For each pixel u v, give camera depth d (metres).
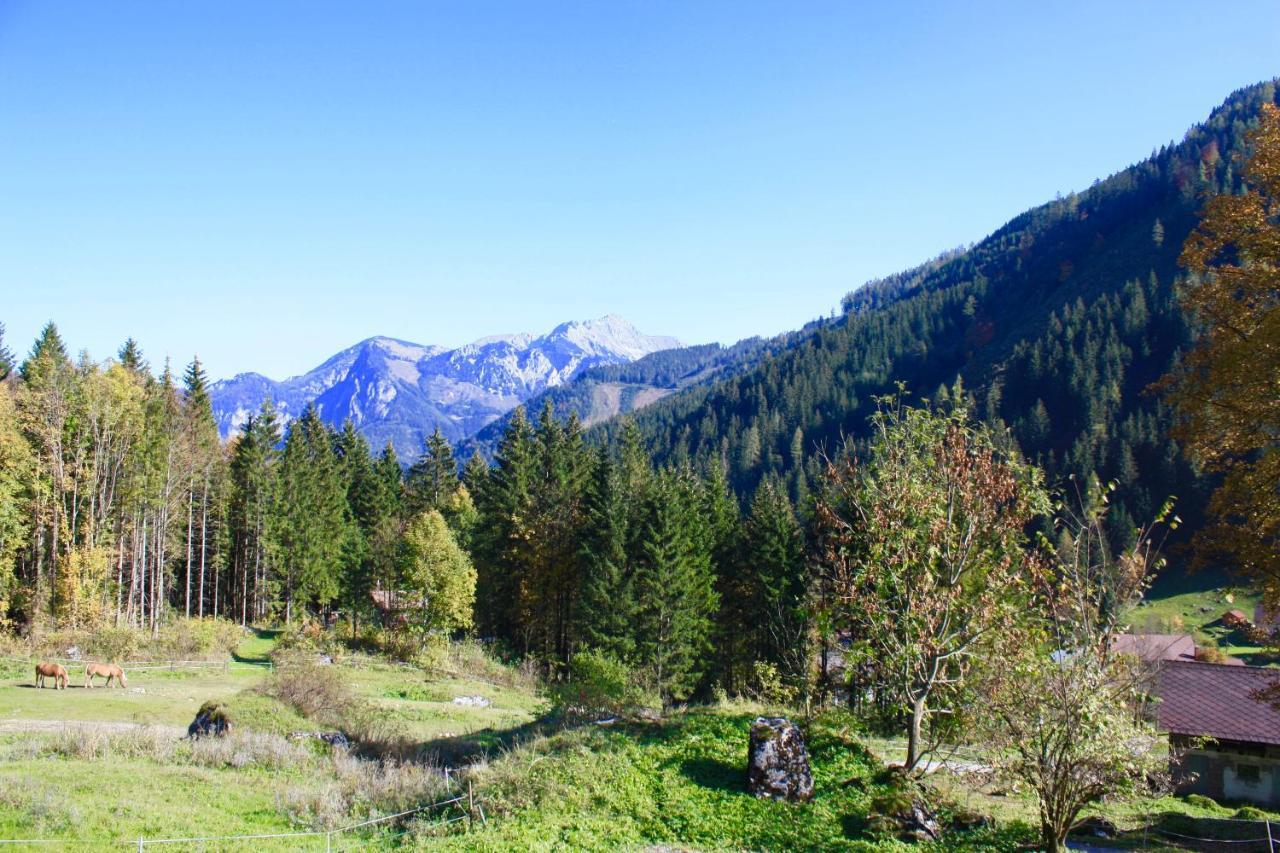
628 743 21.56
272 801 18.36
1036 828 18.16
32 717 28.27
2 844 13.52
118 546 58.72
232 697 27.75
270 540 73.25
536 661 61.41
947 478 19.42
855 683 23.09
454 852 14.92
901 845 16.69
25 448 49.22
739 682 58.19
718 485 71.56
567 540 65.56
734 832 16.88
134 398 59.09
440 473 92.81
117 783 18.22
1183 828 21.86
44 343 62.41
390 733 27.17
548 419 79.12
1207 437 19.72
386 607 73.06
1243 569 18.97
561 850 15.34
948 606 18.53
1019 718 15.52
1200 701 30.09
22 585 51.62
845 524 20.92
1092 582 16.23
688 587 55.62
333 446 101.75
